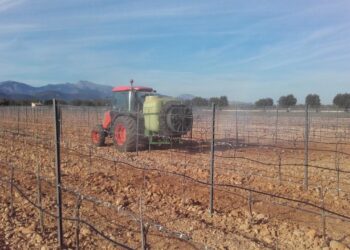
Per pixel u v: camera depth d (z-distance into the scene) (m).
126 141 13.94
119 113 15.07
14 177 9.55
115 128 14.56
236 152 14.51
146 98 14.17
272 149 15.40
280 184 9.36
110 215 6.97
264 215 6.96
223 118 27.53
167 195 8.25
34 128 24.02
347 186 9.32
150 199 7.96
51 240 5.79
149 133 14.01
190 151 14.37
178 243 5.84
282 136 20.58
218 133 21.50
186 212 7.20
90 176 9.88
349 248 5.57
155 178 9.77
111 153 13.81
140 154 13.60
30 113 38.25
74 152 13.80
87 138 18.58
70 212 7.06
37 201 7.61
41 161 11.98
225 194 8.38
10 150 14.18
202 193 8.46
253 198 8.00
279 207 7.59
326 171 11.03
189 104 14.42
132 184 9.16
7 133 19.88
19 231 6.14
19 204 7.45
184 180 9.14
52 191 8.46
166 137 13.71
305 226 6.56
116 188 8.80
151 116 13.73
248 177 10.02
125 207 7.46
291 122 26.83
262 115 28.27
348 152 14.98
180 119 13.59
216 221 6.75
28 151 13.92
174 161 12.24
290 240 5.95
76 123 28.77
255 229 6.34
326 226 6.60
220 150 14.99
